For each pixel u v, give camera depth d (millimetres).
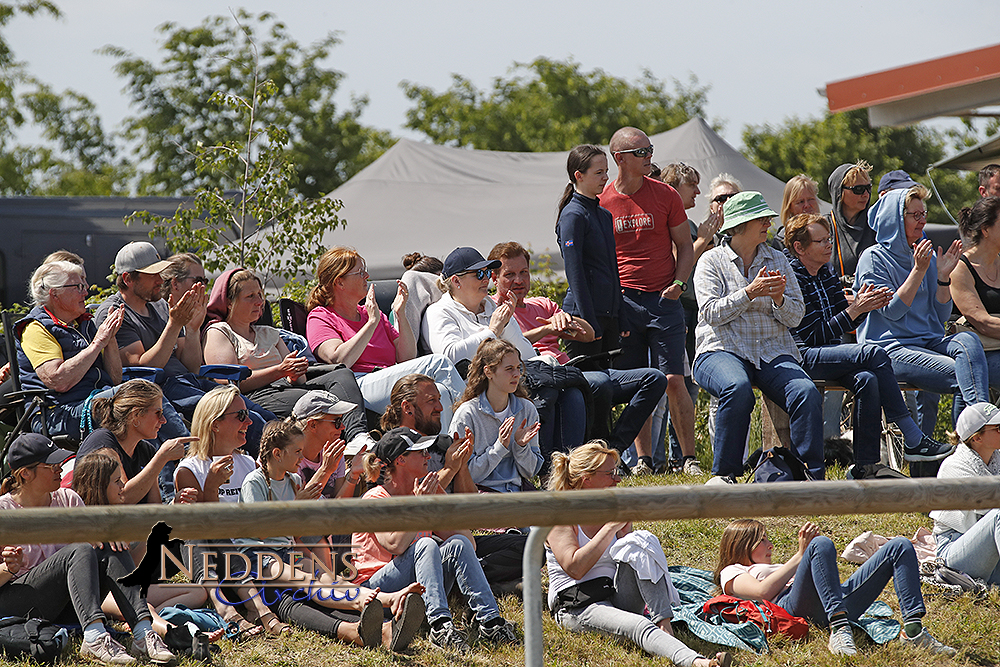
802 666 12445
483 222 37656
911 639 13070
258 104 31266
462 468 14508
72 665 11211
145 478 13047
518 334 19219
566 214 19453
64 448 14883
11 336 15961
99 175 90938
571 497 5285
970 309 18797
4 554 11820
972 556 14500
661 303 20125
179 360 17172
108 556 11992
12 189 88188
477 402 16125
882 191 20031
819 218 18719
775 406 18656
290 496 13461
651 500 5340
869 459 17531
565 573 13414
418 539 12961
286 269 29172
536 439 16703
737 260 18016
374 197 39562
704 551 15953
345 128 87750
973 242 19031
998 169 22172
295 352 17484
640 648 12664
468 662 12141
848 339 20859
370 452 13609
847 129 82000
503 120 93188
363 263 18719
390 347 19000
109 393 14805
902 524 16672
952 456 15664
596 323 19500
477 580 12867
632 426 19203
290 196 30141
